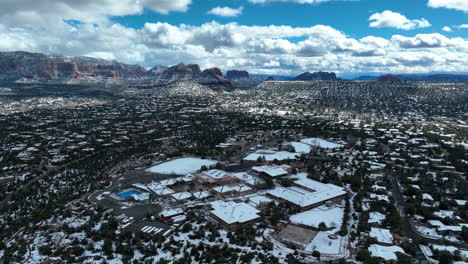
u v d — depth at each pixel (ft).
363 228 546.67
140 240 518.78
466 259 457.68
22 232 558.15
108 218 594.65
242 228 560.20
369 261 447.01
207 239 523.29
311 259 468.34
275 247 503.20
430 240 523.70
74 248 494.18
